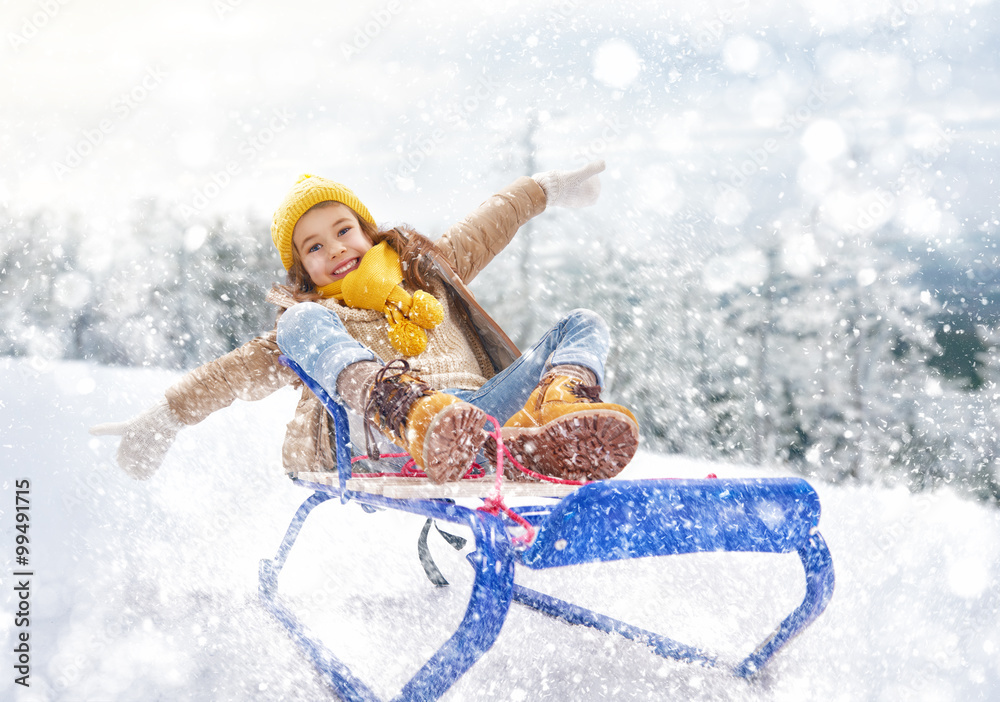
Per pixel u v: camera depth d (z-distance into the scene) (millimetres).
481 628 922
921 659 1400
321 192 1803
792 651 1445
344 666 1277
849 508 3160
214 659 1343
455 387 1599
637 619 1663
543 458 1315
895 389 6266
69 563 1891
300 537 2318
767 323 6832
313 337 1305
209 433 3723
